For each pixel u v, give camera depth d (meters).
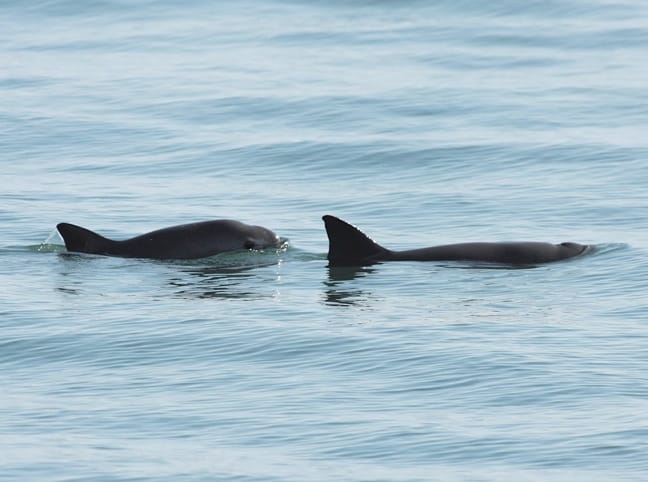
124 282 91.06
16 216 113.19
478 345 72.81
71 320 80.19
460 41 196.38
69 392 66.94
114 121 155.38
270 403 64.25
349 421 61.34
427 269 93.38
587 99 162.00
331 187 125.94
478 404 63.31
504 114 154.75
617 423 59.84
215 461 56.62
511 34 199.88
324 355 72.00
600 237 103.56
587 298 84.50
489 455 56.81
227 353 73.00
